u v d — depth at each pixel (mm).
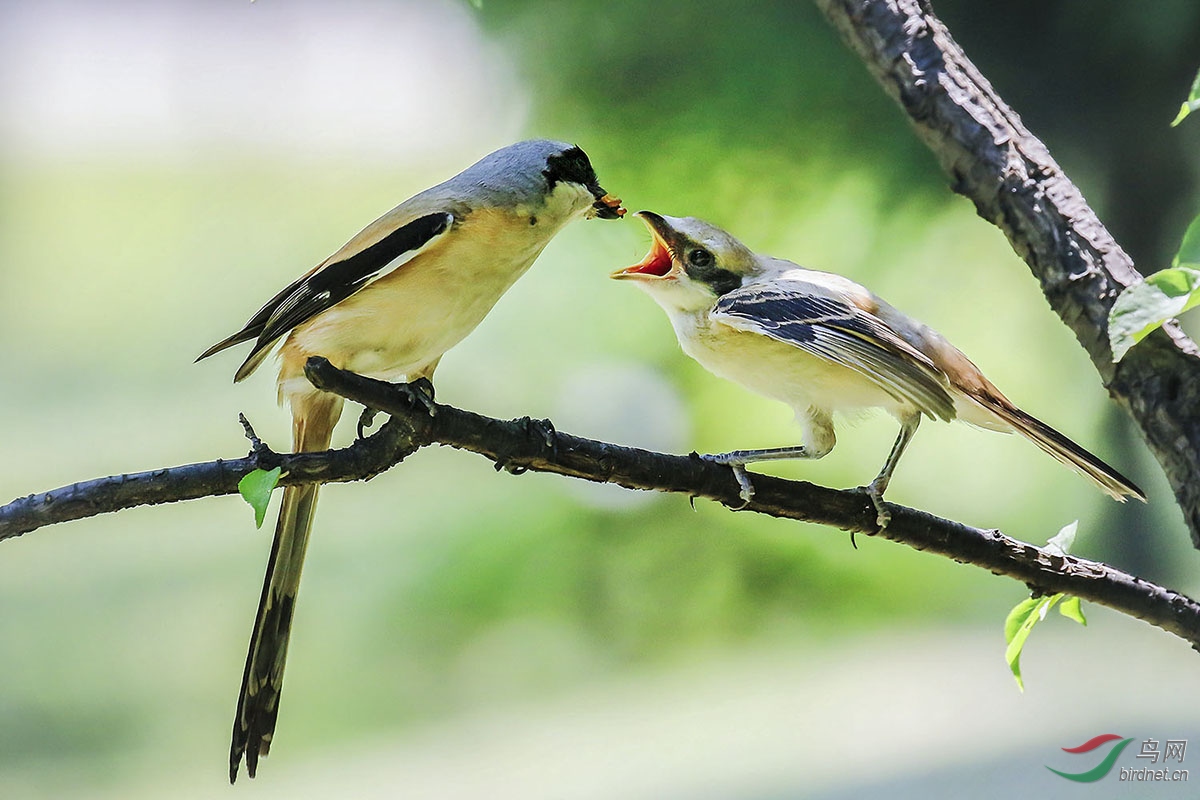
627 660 15328
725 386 15078
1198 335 12016
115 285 26500
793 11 11906
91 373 24875
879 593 15578
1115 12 11180
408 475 17391
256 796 13000
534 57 12805
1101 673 13000
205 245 25562
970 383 5832
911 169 12203
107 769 13703
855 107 12031
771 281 5879
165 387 24031
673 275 6117
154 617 16766
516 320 15641
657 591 15602
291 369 5305
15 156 27844
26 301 26953
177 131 25125
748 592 15539
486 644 15617
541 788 11906
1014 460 16172
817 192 12680
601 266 15398
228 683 16016
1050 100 11680
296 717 14617
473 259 5148
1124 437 14680
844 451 15898
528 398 15555
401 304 5098
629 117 12531
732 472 4840
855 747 11727
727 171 12633
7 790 13422
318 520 17297
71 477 21609
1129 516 14469
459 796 11938
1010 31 11469
